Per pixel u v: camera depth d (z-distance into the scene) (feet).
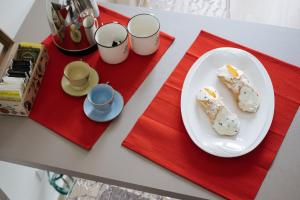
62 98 3.08
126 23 3.51
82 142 2.83
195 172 2.66
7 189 3.80
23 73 2.93
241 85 2.94
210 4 5.32
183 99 2.97
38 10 3.67
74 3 3.14
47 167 2.81
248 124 2.87
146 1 5.19
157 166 2.71
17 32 3.52
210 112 2.85
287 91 3.03
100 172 2.71
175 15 3.57
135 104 3.02
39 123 2.96
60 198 5.35
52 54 3.34
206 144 2.75
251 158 2.72
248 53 3.16
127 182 2.66
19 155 2.81
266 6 5.25
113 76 3.18
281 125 2.86
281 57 3.22
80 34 3.25
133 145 2.80
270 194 2.57
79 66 3.10
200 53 3.28
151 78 3.16
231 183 2.61
